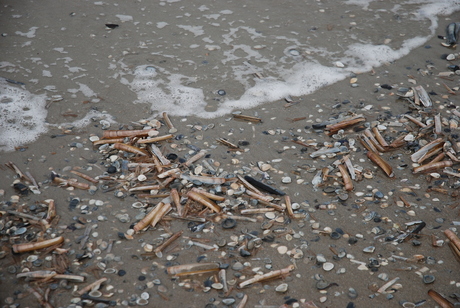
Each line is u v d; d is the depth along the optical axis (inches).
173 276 136.5
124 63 163.8
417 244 139.1
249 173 146.6
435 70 162.6
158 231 140.4
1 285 135.4
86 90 158.7
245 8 177.8
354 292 135.3
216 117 154.8
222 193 144.3
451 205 142.8
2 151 149.0
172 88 159.3
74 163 147.6
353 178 145.8
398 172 146.7
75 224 140.7
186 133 152.1
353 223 141.3
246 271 136.9
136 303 134.3
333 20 174.4
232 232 140.4
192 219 141.5
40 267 137.0
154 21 173.6
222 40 169.2
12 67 162.1
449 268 137.1
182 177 145.6
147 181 145.5
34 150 149.3
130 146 149.1
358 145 150.3
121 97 157.6
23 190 143.9
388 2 179.9
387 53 166.4
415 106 155.5
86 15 174.6
